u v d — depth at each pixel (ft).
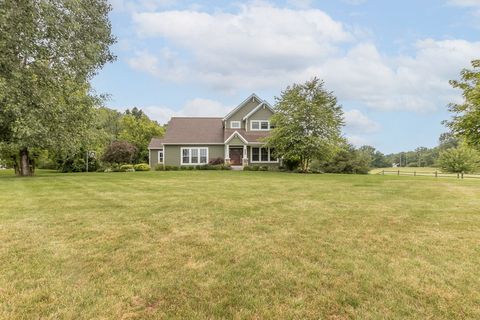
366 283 10.30
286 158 77.92
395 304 8.97
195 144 89.40
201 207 23.07
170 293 9.50
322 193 32.32
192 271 11.15
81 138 58.85
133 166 86.58
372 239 15.26
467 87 32.83
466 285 10.19
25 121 46.65
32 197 27.25
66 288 9.66
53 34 52.08
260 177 55.21
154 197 27.84
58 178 49.93
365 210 22.71
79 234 15.46
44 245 13.67
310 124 73.20
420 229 17.26
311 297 9.37
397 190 36.63
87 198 26.91
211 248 13.65
